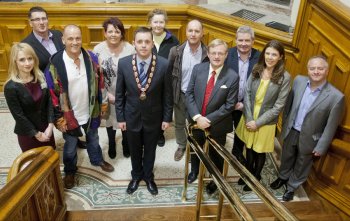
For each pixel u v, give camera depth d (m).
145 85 2.58
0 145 3.63
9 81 2.50
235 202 1.65
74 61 2.68
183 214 2.73
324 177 2.99
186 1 4.80
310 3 3.16
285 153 3.01
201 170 2.38
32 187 1.84
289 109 2.91
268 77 2.74
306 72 3.28
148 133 2.81
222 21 3.99
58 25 4.23
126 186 3.20
